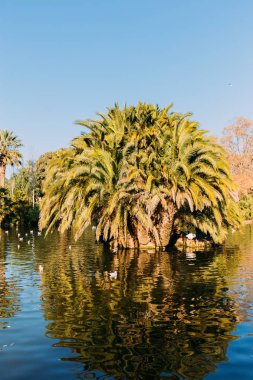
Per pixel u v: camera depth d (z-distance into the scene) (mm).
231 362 6867
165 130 27312
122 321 9328
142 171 25328
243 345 7684
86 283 14375
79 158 26000
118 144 26719
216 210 28266
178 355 7191
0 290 13195
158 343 7816
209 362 6859
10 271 17516
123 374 6398
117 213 25375
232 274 16156
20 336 8312
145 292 12641
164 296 12047
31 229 51375
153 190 25078
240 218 33625
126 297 11914
